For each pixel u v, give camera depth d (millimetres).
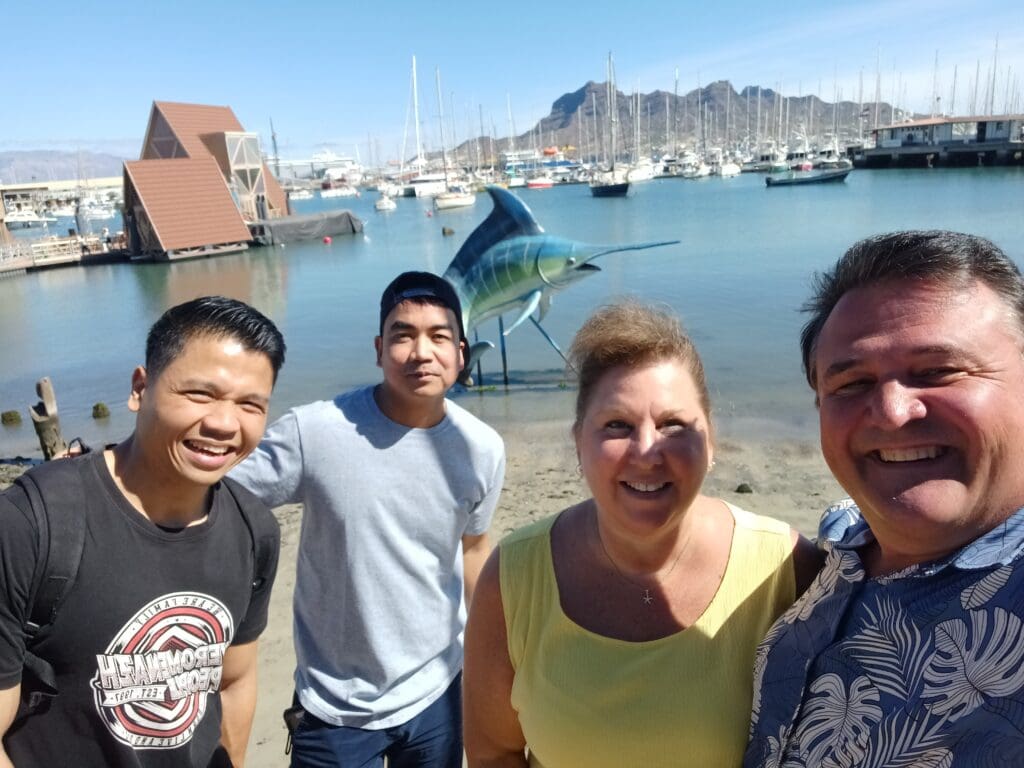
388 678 2535
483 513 2773
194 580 1853
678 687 1627
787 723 1373
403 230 48719
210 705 1979
